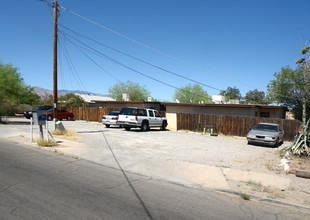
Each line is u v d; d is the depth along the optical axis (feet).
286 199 18.85
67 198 16.80
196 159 31.89
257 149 43.98
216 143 48.70
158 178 23.49
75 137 46.37
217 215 15.67
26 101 115.96
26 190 17.88
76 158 30.04
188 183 22.30
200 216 15.33
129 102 98.99
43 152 32.40
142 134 57.93
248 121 63.87
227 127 66.59
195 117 71.92
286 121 59.82
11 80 70.49
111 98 170.81
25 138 42.22
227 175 24.81
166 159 30.73
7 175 21.31
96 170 25.14
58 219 13.55
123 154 32.81
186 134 63.87
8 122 70.08
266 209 17.33
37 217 13.65
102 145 39.19
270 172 26.76
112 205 16.10
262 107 83.35
